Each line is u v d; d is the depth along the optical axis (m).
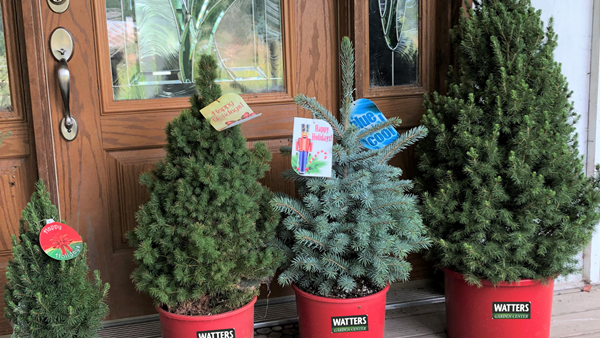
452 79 1.96
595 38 2.27
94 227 2.00
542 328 1.79
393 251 1.62
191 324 1.57
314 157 1.65
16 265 1.35
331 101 2.19
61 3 1.86
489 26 1.76
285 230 1.78
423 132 1.71
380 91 2.22
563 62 2.29
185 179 1.51
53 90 1.90
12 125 1.86
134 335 1.96
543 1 2.22
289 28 2.09
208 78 1.56
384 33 2.20
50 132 1.85
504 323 1.77
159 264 1.56
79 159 1.95
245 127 2.10
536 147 1.64
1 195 1.88
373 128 1.72
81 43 1.90
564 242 1.66
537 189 1.62
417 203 1.95
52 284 1.35
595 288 2.38
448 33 2.21
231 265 1.52
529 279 1.73
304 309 1.72
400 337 1.94
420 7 2.21
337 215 1.65
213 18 2.04
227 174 1.53
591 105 2.33
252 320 1.71
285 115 2.14
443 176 1.83
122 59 1.97
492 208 1.70
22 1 1.74
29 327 1.31
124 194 2.01
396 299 2.22
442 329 2.00
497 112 1.68
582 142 2.36
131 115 1.98
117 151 2.00
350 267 1.67
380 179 1.69
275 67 2.13
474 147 1.72
